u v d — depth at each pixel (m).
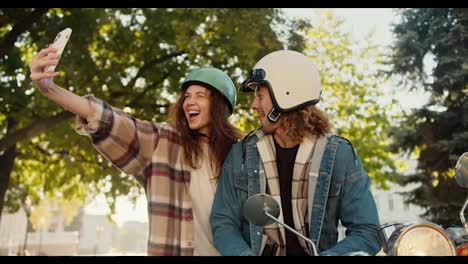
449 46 10.91
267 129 2.24
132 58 12.67
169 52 12.41
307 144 2.19
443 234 1.59
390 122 14.35
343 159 2.15
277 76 2.21
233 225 2.11
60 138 12.74
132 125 2.38
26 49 11.83
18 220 25.77
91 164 14.20
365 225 2.01
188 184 2.44
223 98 2.60
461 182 2.10
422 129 11.34
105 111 2.28
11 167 11.94
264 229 2.06
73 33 10.84
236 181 2.19
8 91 10.36
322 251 2.08
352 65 14.94
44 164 14.91
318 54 14.75
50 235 36.06
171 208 2.38
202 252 2.37
